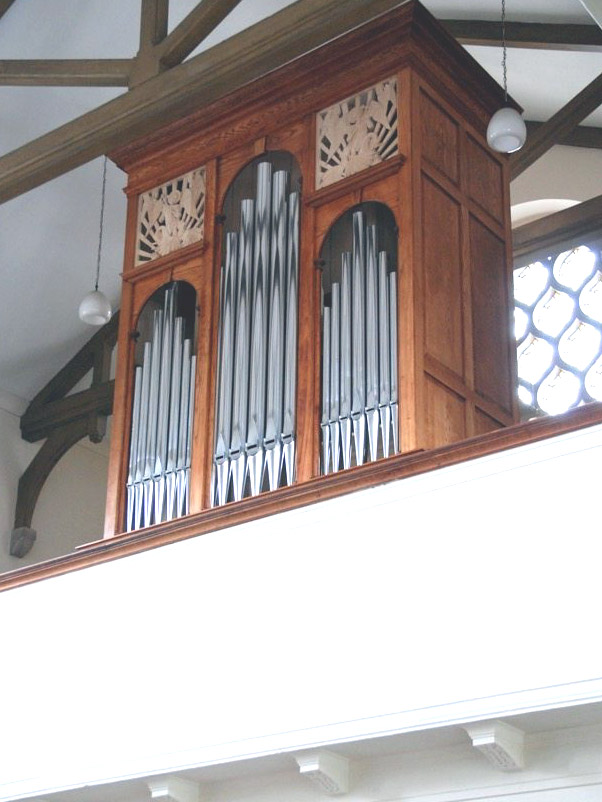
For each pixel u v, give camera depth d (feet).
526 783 20.03
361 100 26.81
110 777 23.43
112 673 24.30
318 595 21.99
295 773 22.58
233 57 26.84
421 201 25.45
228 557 23.49
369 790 21.57
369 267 25.58
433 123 26.55
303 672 21.67
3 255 39.11
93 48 36.37
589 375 36.68
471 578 20.25
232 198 28.58
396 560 21.22
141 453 27.68
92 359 42.83
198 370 27.27
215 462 26.30
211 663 22.95
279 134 27.86
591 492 19.47
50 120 37.19
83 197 38.78
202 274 28.07
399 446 23.67
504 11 32.89
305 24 25.71
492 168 28.30
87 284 41.14
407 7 25.98
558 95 37.06
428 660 20.25
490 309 26.81
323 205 26.63
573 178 38.01
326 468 24.64
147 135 29.76
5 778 24.94
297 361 25.84
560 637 19.04
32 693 25.34
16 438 42.68
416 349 24.17
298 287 26.45
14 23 35.14
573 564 19.29
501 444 20.61
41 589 26.17
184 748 22.58
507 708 19.13
